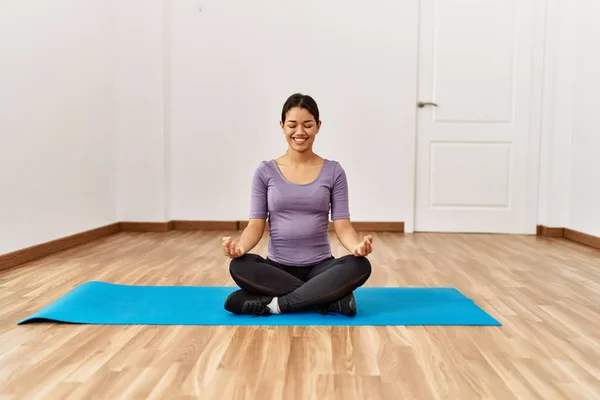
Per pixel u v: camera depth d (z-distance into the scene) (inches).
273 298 82.2
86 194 160.7
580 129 170.9
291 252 87.0
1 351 66.7
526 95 182.4
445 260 133.2
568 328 77.7
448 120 184.7
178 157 187.9
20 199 124.5
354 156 185.8
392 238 171.6
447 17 182.9
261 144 187.0
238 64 185.6
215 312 84.0
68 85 147.8
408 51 183.0
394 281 109.3
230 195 188.2
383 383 57.8
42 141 134.0
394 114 184.4
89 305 86.4
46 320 79.4
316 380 58.5
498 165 184.5
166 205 186.1
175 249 146.5
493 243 162.7
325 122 185.3
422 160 186.1
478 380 58.7
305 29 184.1
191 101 186.5
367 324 78.4
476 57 183.2
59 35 141.9
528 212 184.1
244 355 65.9
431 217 187.0
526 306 90.1
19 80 122.8
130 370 61.0
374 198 186.4
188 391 55.5
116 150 183.8
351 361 64.1
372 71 183.9
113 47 181.0
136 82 182.4
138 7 180.5
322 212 87.5
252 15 184.2
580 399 54.2
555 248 153.5
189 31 185.2
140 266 122.6
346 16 183.3
